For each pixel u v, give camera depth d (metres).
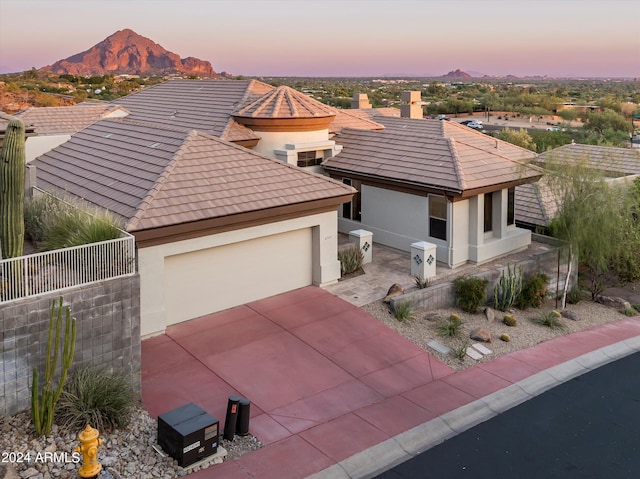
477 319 19.03
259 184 18.92
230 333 16.80
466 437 12.92
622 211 20.78
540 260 22.17
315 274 20.19
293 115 25.12
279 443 12.33
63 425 11.53
